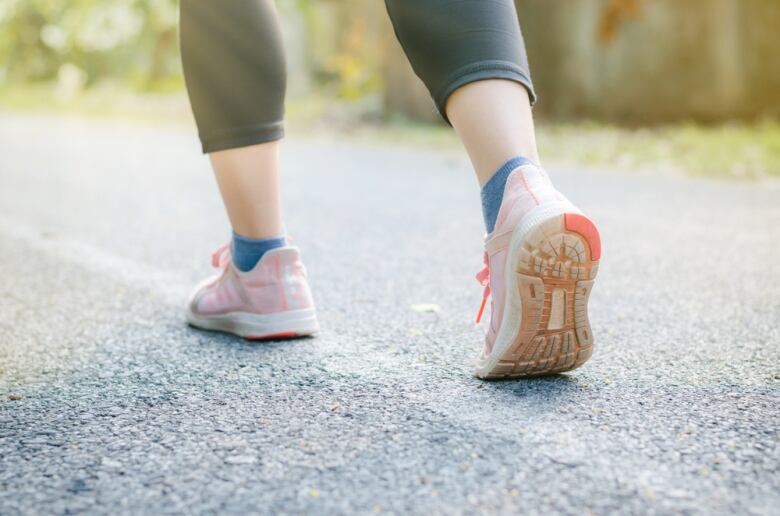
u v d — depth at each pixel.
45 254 2.62
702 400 1.23
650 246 2.67
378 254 2.55
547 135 6.58
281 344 1.60
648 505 0.89
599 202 3.67
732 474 0.97
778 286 2.08
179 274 2.31
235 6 1.48
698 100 7.25
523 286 1.23
